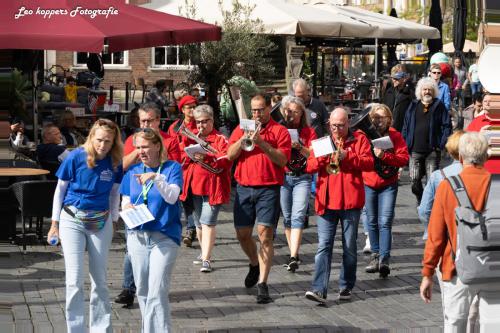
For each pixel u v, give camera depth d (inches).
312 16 1176.2
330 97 1384.1
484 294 355.3
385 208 569.6
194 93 1046.4
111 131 407.2
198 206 600.4
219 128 1043.9
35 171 642.2
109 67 2027.6
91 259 413.7
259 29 1111.6
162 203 400.8
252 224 514.9
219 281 550.0
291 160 575.2
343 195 500.7
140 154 407.2
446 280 360.5
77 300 407.5
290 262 577.3
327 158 499.8
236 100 1056.8
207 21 1096.8
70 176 409.4
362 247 668.1
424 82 728.3
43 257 596.4
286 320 469.1
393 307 501.7
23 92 789.9
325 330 450.9
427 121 727.1
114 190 421.1
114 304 488.4
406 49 2102.6
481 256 344.2
